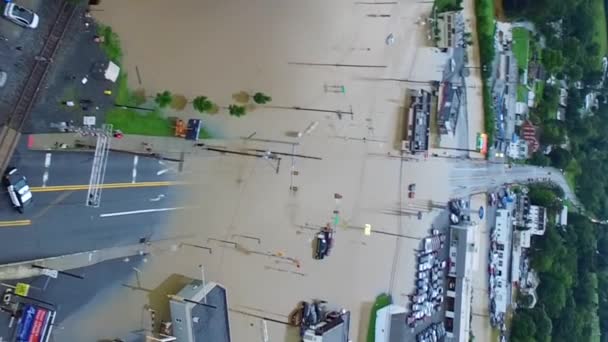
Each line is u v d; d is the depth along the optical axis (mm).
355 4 61688
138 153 46219
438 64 67312
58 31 42469
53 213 40875
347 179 59188
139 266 45531
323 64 58812
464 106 70375
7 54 39594
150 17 48688
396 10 64188
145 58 48125
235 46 53500
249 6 54688
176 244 47969
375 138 61625
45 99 41500
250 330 51344
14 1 40344
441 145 67438
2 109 39094
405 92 64250
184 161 49219
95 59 44719
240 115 52594
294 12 57469
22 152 39812
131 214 45344
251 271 52000
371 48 62188
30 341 38125
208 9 52312
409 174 64125
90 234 42781
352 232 58969
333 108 59000
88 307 42250
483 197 72500
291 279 54250
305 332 53156
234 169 52094
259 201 53250
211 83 51719
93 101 44469
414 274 63688
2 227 38281
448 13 66312
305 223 55812
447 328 67312
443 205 67125
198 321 44938
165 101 48062
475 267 69000
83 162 42844
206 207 50062
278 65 55906
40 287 39656
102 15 45781
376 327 59469
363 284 59188
